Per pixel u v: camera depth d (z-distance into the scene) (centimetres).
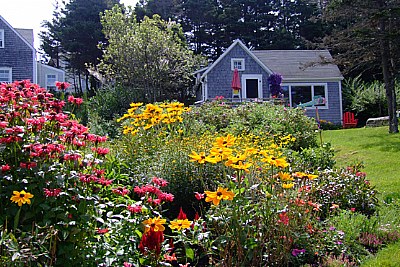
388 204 506
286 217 329
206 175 475
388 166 755
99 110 1825
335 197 480
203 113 1052
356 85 2448
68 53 3947
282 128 916
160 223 279
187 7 4003
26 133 306
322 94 2247
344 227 402
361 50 1387
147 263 281
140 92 2019
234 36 3931
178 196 472
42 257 242
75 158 286
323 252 355
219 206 328
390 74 1317
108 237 279
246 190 345
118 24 2248
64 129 331
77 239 264
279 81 2022
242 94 2134
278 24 4006
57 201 275
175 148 515
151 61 2041
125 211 301
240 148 535
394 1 1251
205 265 347
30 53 2234
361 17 1359
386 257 355
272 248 328
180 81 2183
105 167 455
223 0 4128
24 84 358
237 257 321
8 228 273
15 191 254
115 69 2153
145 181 452
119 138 760
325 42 1458
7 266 217
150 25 2116
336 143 1120
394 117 1289
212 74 2120
